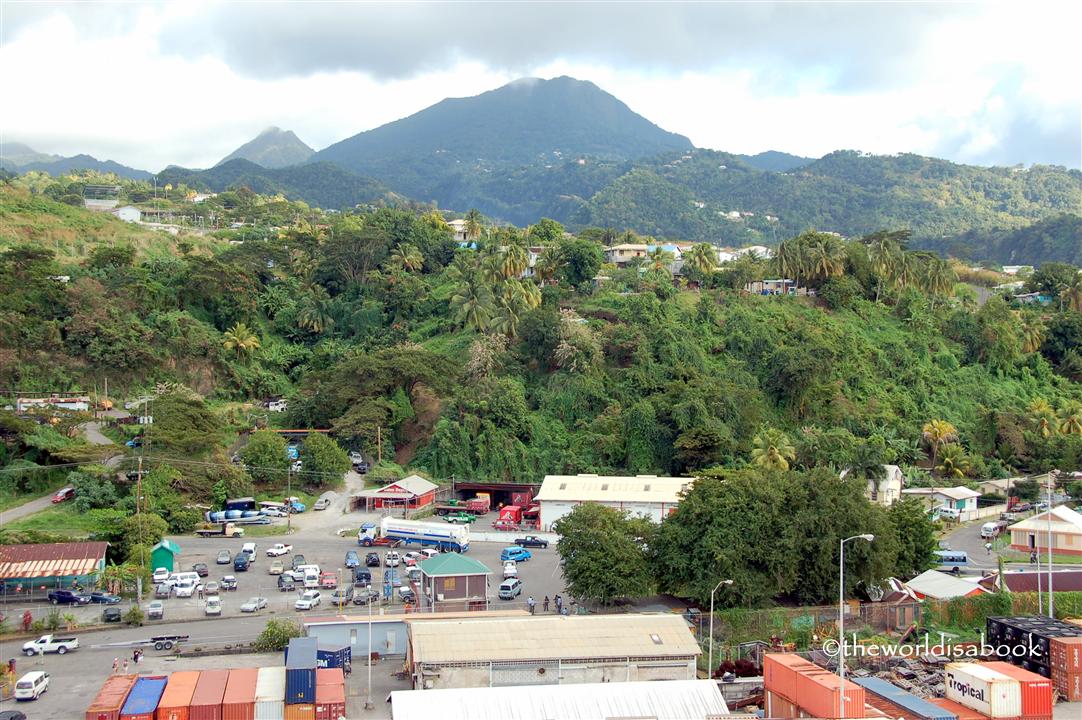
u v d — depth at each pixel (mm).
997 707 81625
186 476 158875
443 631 92562
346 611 113062
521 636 92188
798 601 113000
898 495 179125
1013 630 98250
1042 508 175750
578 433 193500
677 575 112000
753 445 185750
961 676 85250
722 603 108875
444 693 80438
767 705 86875
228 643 101812
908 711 79250
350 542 147000
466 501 175750
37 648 98750
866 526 112062
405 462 189750
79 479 149375
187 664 95812
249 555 135375
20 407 179750
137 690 82250
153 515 139125
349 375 198375
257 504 163000
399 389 196750
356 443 187875
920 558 129000
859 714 76938
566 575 115500
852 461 175500
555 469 185625
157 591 118750
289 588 122500
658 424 189000
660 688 82875
